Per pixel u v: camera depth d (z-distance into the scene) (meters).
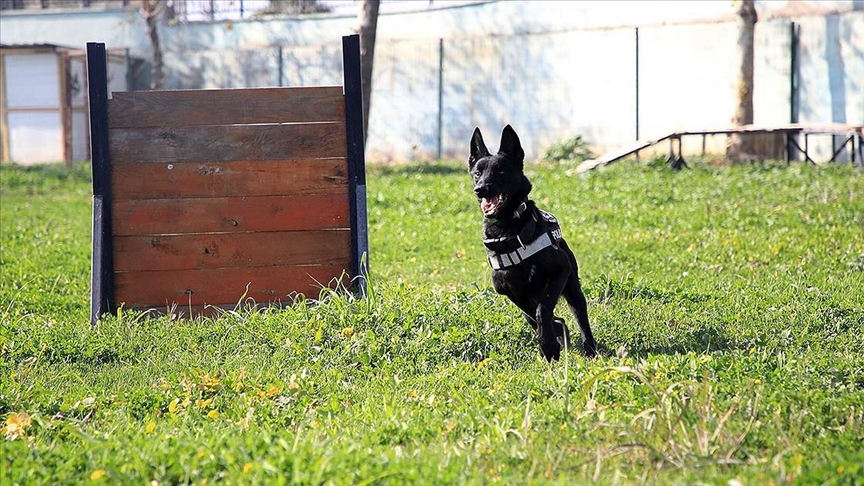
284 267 9.59
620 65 28.41
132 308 9.40
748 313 8.65
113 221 9.44
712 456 4.79
